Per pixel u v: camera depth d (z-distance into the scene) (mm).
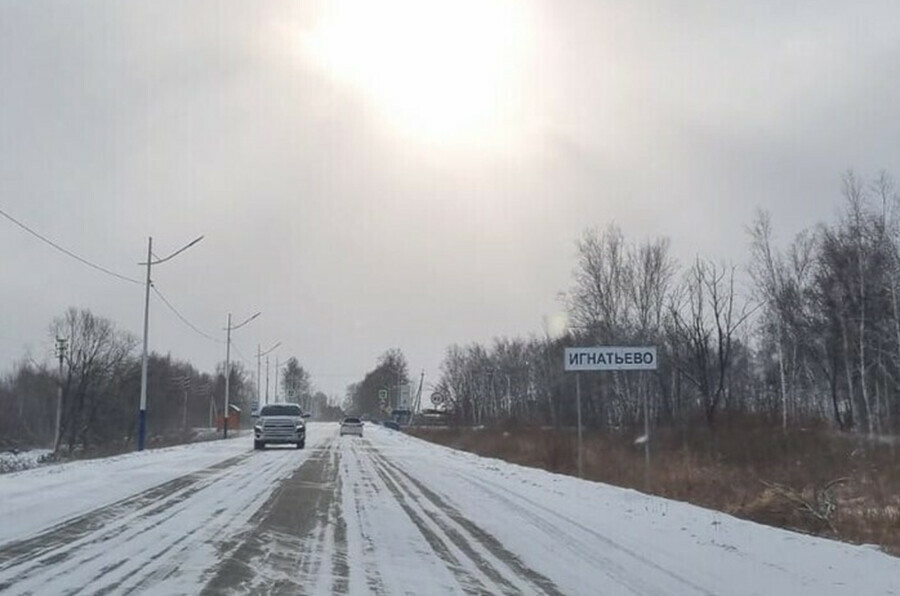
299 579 11602
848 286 55344
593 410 60500
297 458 40000
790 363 62562
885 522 17297
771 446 34125
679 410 53406
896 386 51312
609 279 61375
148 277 46281
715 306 56125
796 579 11969
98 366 79312
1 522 16422
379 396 154750
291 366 168875
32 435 90125
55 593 10414
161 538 14812
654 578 12023
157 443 66188
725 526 16656
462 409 95125
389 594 10828
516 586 11430
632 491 23578
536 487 25594
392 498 22172
